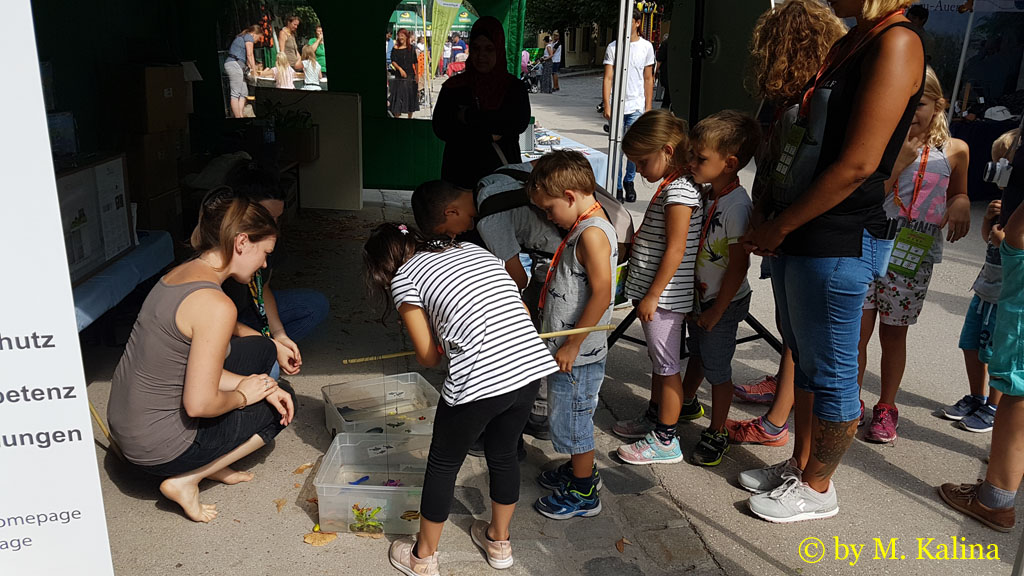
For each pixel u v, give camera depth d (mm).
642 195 8930
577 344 2561
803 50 2625
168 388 2568
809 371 2668
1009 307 2641
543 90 26109
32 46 1626
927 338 4871
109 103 4945
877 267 2541
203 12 7191
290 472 3088
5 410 1820
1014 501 3016
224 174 5723
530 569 2559
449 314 2244
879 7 2230
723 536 2773
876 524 2869
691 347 3492
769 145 2799
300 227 6836
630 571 2566
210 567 2508
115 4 5711
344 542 2664
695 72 4230
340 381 3889
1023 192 3154
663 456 3238
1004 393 2732
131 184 4949
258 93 7230
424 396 3549
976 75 10391
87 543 1987
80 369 1842
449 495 2377
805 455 2980
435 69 12352
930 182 3143
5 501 1887
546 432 3426
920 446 3467
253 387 2844
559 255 2656
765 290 5750
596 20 29922
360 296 5168
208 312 2482
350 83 7785
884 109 2189
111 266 3658
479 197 2977
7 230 1704
